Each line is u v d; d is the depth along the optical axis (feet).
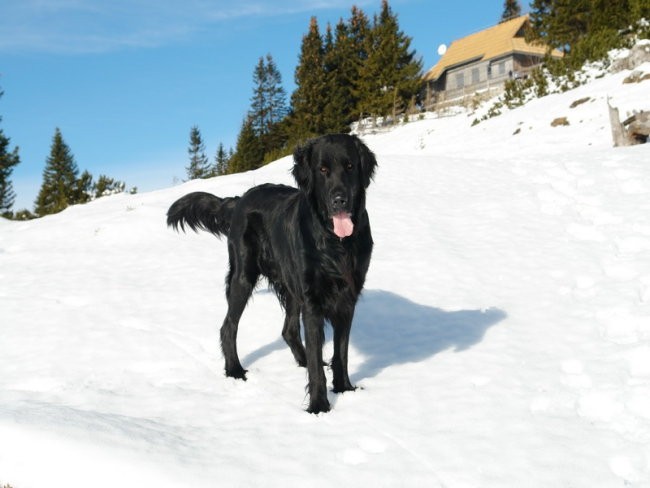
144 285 12.24
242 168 81.87
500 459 6.36
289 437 6.82
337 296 7.58
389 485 6.03
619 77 32.37
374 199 17.03
